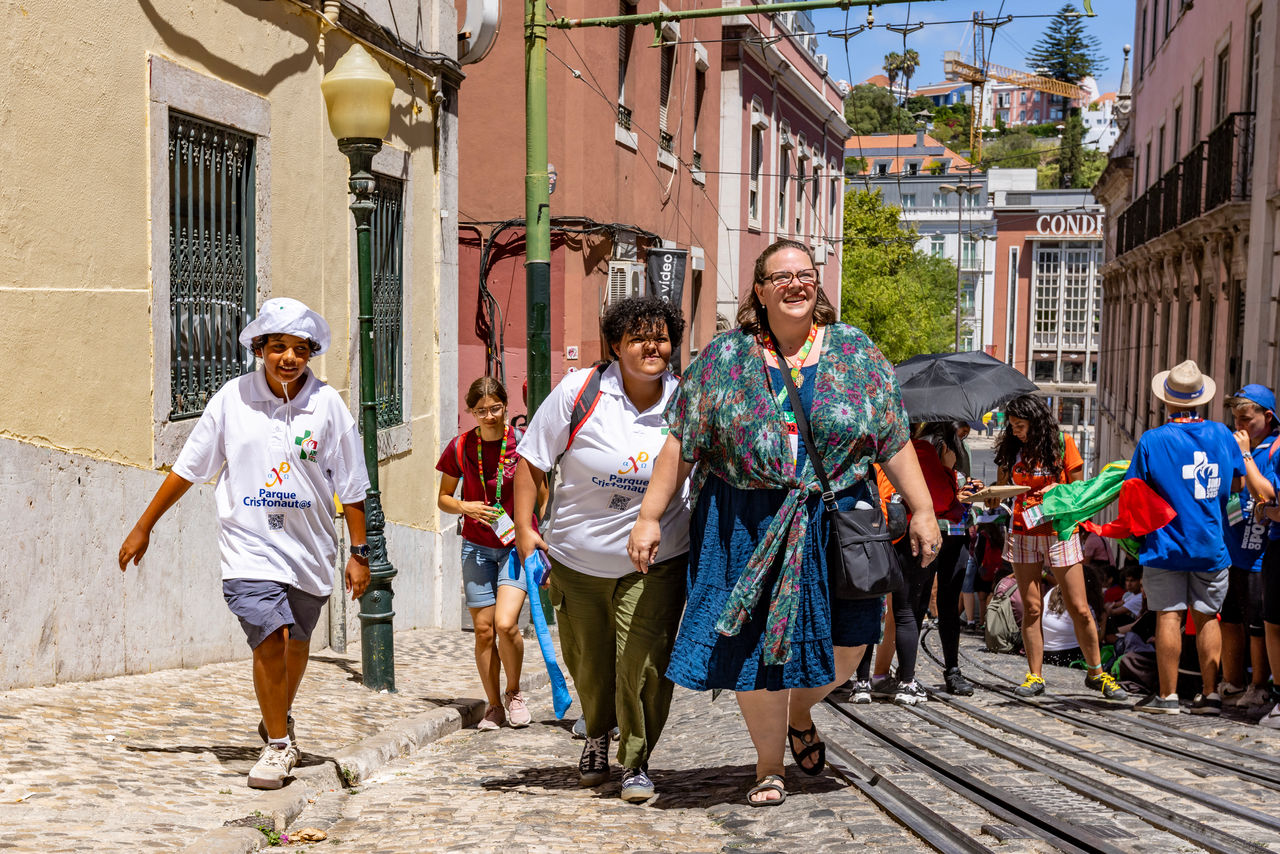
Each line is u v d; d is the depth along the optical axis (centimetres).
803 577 439
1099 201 3991
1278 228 1535
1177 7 2497
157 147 683
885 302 5294
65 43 598
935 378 855
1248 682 800
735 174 2939
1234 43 1869
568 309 1862
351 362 1002
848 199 6838
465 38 1273
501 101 1845
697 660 444
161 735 531
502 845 407
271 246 846
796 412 435
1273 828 420
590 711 521
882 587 432
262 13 826
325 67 940
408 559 1138
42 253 579
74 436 603
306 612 486
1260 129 1606
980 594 1571
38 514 570
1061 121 15425
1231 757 588
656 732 488
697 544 454
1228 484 743
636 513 475
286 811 445
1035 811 427
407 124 1133
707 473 455
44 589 574
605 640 506
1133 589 1212
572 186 1852
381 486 1062
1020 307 8169
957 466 837
